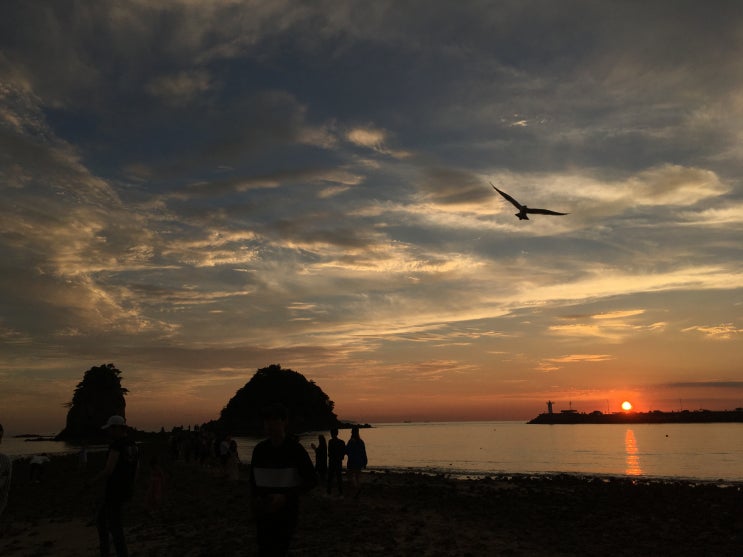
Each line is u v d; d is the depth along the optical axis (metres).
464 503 17.62
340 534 11.18
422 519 13.63
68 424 180.12
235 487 21.75
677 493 21.17
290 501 5.14
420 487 23.06
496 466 47.41
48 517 14.44
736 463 48.94
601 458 57.72
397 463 53.41
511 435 158.75
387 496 19.53
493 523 13.36
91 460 45.16
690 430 180.12
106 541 7.95
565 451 72.69
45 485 24.09
